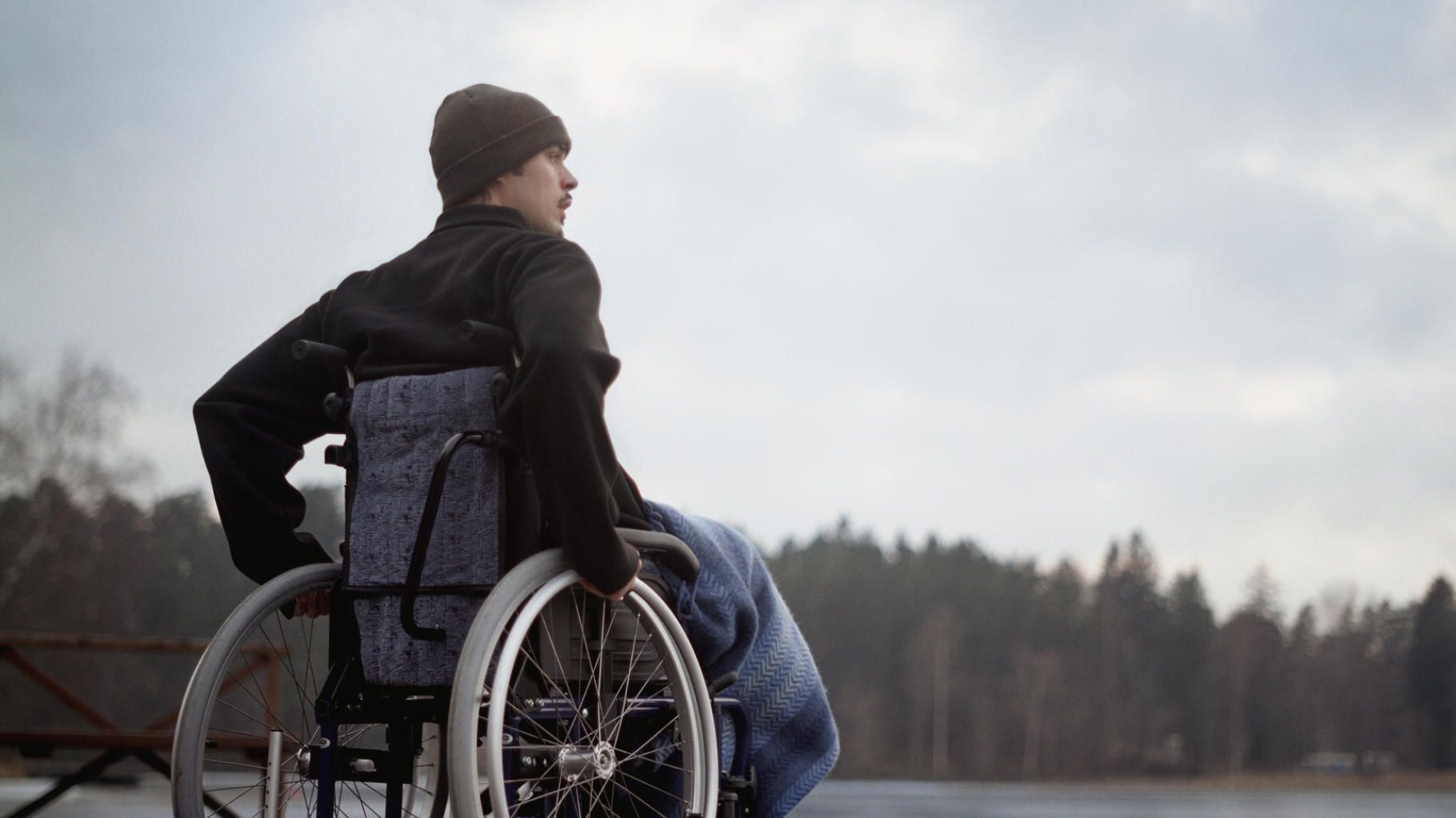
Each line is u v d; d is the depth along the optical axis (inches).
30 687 1989.4
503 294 100.0
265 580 111.9
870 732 4916.3
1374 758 5255.9
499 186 110.3
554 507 92.6
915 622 5073.8
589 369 91.4
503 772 94.6
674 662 103.9
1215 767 5128.0
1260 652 5329.7
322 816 102.3
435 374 99.5
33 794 368.8
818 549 5753.0
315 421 113.2
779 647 129.6
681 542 108.0
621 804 112.7
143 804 513.3
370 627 98.9
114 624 2139.5
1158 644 5265.8
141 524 2247.8
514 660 91.0
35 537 1610.5
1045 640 5113.2
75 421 1630.2
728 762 125.0
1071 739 4928.6
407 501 98.0
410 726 102.5
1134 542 5487.2
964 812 3070.9
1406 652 5442.9
